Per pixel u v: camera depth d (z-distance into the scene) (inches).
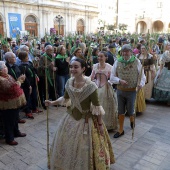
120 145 125.3
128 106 132.2
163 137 135.5
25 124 155.5
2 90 116.4
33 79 169.6
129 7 1507.1
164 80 190.1
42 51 274.8
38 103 183.6
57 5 962.7
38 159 112.8
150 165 106.9
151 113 175.0
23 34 628.4
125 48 121.8
